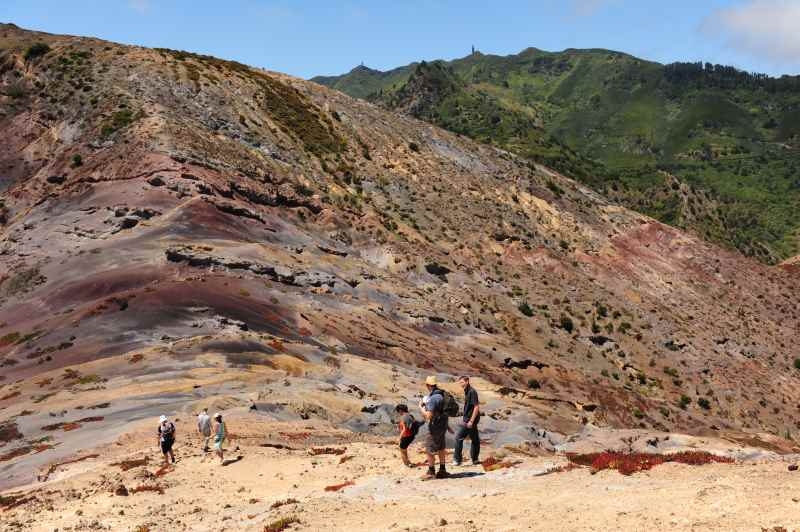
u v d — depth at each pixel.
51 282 71.56
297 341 60.88
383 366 59.41
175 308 59.28
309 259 90.88
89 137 110.56
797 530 10.65
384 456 24.22
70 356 50.91
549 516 13.36
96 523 19.03
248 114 134.50
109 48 142.62
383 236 113.44
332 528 14.70
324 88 168.62
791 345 132.12
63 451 30.89
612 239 151.88
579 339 110.44
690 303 136.75
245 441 30.17
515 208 150.88
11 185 107.31
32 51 135.75
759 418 104.38
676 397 102.25
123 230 83.25
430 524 13.84
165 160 97.88
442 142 166.38
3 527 19.91
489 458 20.09
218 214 88.75
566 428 54.06
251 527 16.22
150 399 39.69
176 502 20.83
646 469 16.42
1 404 41.97
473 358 81.62
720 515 11.91
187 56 150.00
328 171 130.88
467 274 115.88
